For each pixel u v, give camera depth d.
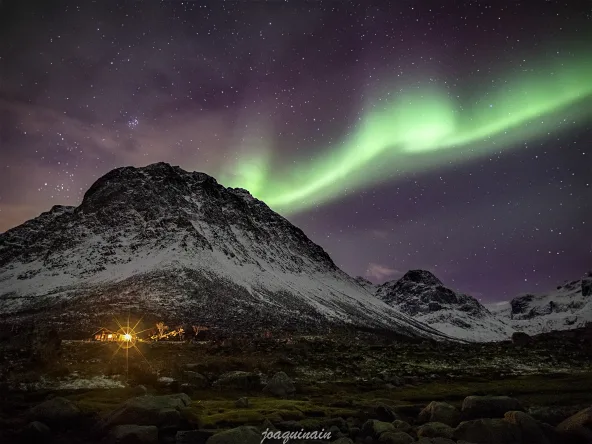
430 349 36.94
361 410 15.28
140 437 10.98
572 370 29.12
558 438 12.98
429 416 14.67
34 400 14.88
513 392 20.41
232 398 16.67
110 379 18.12
